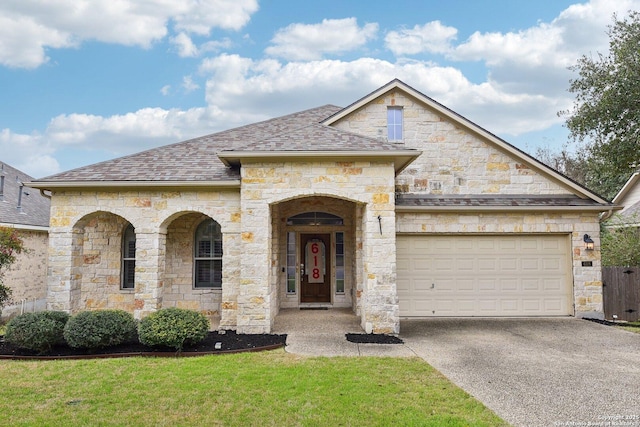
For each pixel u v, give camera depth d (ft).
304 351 26.68
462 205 39.32
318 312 41.96
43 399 18.16
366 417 16.22
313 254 46.39
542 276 40.40
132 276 40.70
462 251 40.45
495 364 23.95
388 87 42.09
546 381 20.89
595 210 39.68
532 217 40.11
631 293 40.50
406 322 37.37
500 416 16.52
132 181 34.96
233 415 16.44
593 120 46.14
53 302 35.60
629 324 37.24
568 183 41.29
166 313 26.71
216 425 15.56
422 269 40.24
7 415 16.40
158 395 18.56
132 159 39.73
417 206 39.09
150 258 35.47
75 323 26.11
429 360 24.76
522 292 40.27
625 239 48.88
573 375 21.90
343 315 40.16
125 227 41.09
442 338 30.86
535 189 41.81
